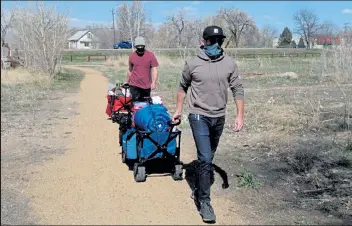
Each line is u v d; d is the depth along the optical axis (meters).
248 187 6.27
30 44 25.94
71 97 17.30
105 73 32.22
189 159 7.74
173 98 15.54
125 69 36.03
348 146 8.05
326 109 11.98
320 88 17.81
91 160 7.75
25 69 25.42
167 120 6.50
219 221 5.18
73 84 23.20
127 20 73.44
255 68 31.03
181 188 6.30
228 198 5.89
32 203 5.79
